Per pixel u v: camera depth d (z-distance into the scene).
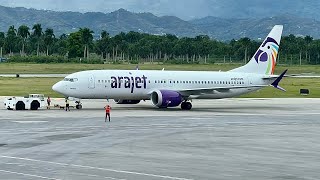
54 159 54.62
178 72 126.25
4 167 50.09
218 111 119.00
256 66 136.12
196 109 124.31
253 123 93.44
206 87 127.62
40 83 195.12
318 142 70.00
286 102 149.50
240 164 53.38
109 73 118.19
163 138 72.25
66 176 46.12
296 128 86.50
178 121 94.69
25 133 75.25
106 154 58.31
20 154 57.53
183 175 47.50
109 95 117.62
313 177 47.56
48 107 117.19
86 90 115.19
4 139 69.06
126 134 75.81
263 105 138.62
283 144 67.81
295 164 53.75
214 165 52.62
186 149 62.78
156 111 115.81
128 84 118.38
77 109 116.94
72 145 64.62
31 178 45.12
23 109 113.56
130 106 128.38
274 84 132.50
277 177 47.41
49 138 70.44
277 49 137.88
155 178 46.00
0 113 105.00
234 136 75.25
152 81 121.12
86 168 49.97
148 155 58.03
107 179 45.19
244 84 132.62
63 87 114.31
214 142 68.94
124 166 51.28
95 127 83.62
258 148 64.25
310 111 121.12
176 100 118.75
